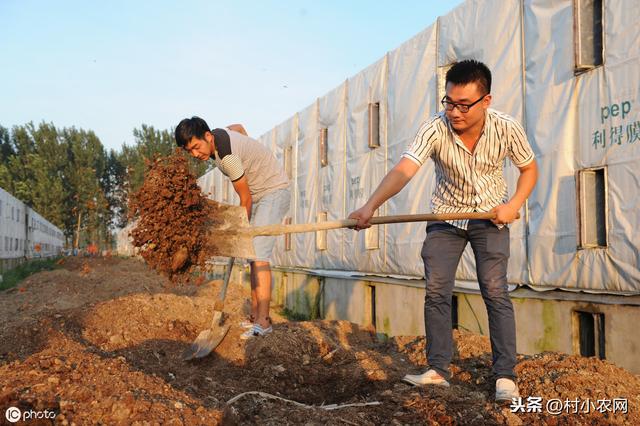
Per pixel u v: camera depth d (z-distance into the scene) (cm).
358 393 418
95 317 573
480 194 371
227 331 509
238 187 496
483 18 782
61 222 4822
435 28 895
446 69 871
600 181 620
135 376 314
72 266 2412
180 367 470
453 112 342
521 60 717
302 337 512
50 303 1117
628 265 565
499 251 366
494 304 364
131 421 268
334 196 1291
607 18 599
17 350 494
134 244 370
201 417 284
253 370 459
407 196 956
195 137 469
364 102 1142
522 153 362
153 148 5181
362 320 1127
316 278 1386
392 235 1007
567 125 643
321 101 1378
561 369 395
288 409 350
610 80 593
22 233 2728
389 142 1034
